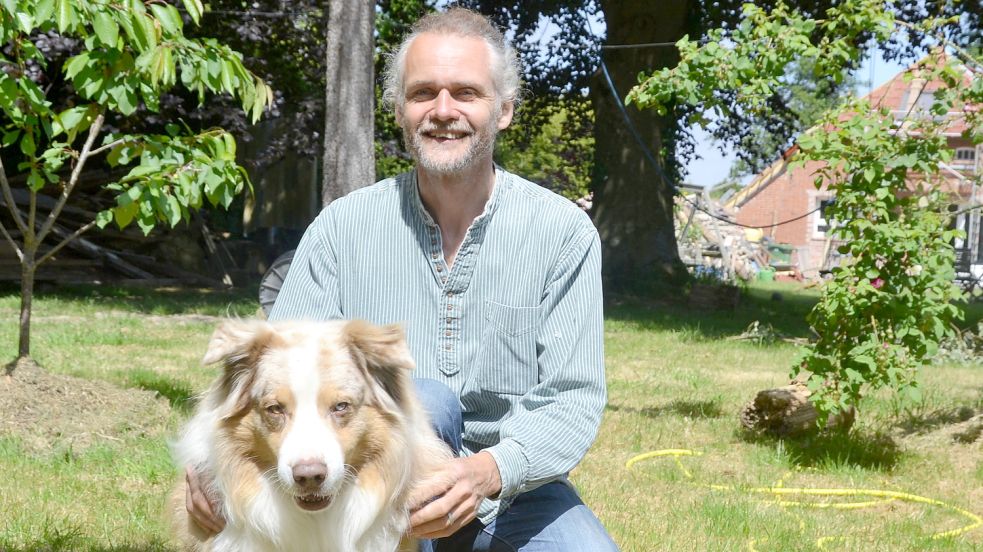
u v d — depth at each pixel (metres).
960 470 7.44
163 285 19.86
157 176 6.54
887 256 7.00
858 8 7.60
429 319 3.36
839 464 7.40
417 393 3.11
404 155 21.44
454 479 2.92
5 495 5.47
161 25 6.15
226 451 2.83
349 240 3.46
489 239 3.33
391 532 2.95
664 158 24.17
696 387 10.67
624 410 9.27
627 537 5.37
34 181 7.14
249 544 2.89
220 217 25.95
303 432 2.67
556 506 3.39
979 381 11.50
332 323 2.95
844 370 7.07
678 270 23.08
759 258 38.72
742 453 7.75
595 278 3.39
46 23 5.77
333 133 11.13
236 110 17.89
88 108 6.82
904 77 7.53
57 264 18.75
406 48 3.36
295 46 18.98
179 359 10.71
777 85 7.87
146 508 5.39
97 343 11.60
